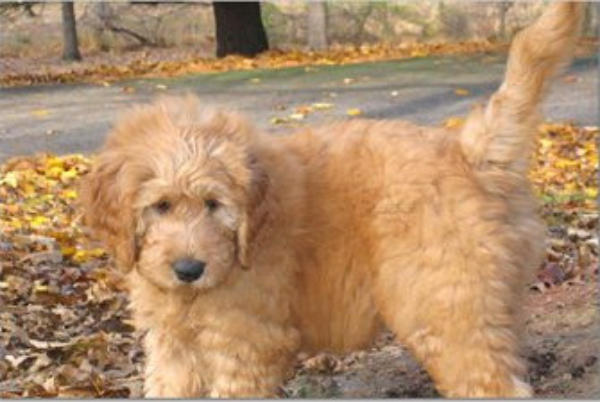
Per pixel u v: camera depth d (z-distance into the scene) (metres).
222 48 28.75
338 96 19.64
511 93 5.20
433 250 5.08
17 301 8.02
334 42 32.19
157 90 21.19
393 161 5.23
